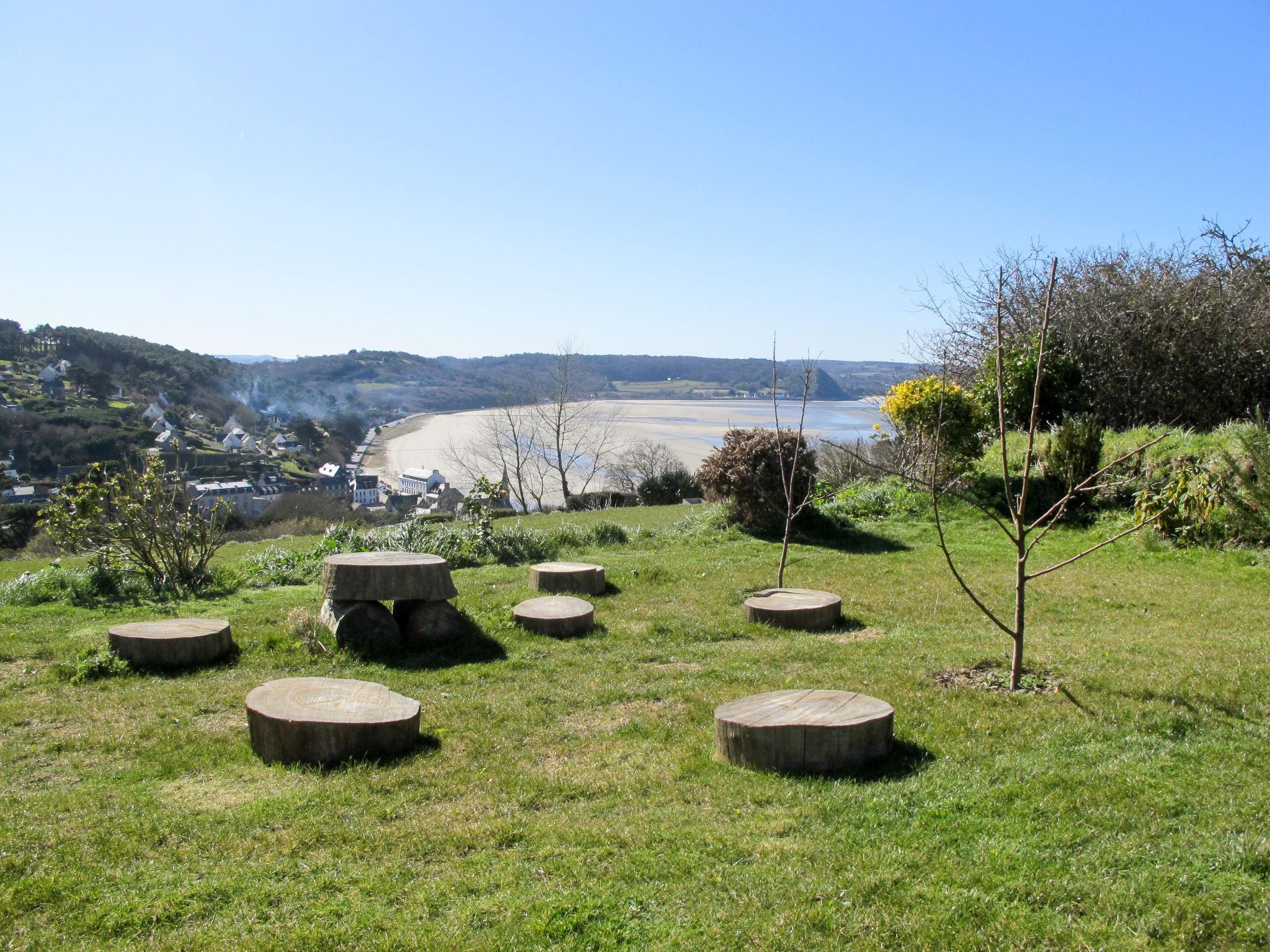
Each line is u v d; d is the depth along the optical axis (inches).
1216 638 310.2
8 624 369.4
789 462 587.2
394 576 318.7
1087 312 774.5
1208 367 726.5
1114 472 581.0
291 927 139.5
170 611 392.5
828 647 316.5
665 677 286.7
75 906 147.5
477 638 332.8
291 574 482.0
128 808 187.3
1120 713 218.8
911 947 130.0
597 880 152.0
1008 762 192.9
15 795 196.5
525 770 207.5
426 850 166.4
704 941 132.4
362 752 214.2
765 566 495.2
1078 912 137.3
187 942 135.6
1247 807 165.2
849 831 166.2
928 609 382.0
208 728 242.5
